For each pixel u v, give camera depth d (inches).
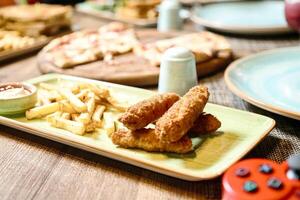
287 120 25.5
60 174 21.0
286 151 22.2
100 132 23.5
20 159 22.5
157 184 20.0
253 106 27.5
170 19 47.6
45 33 46.4
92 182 20.3
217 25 44.5
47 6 54.2
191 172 18.8
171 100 22.6
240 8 54.1
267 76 29.9
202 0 63.2
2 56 39.0
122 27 46.2
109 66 34.2
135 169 21.2
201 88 22.6
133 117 21.0
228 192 16.6
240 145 21.3
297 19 37.3
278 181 16.5
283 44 41.6
